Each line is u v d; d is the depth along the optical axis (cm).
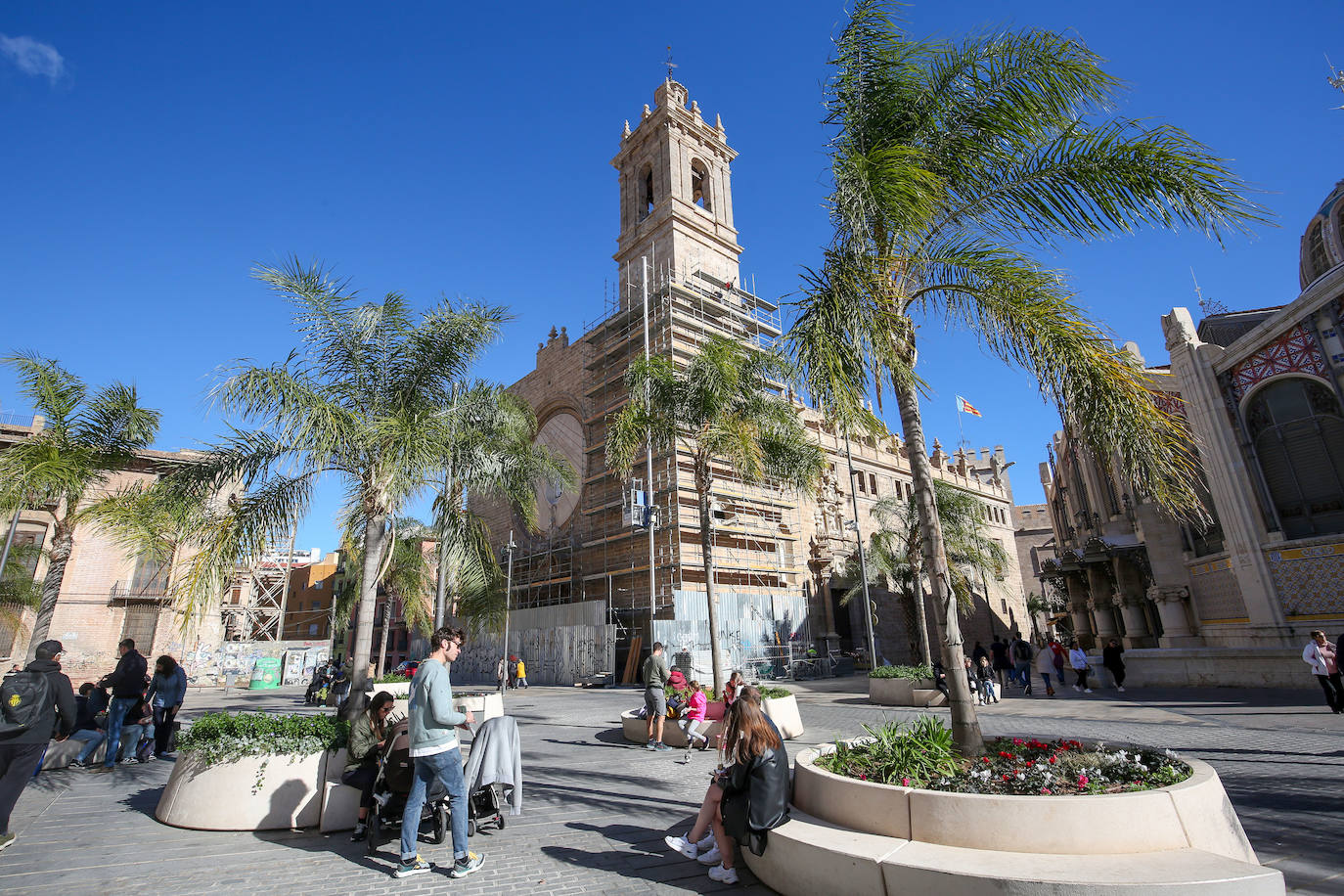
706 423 1534
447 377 1168
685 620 2930
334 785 682
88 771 1003
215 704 2436
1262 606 1734
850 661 3481
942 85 743
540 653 3450
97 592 3120
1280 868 495
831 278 683
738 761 530
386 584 2875
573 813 736
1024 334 691
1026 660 2209
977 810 440
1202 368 1916
